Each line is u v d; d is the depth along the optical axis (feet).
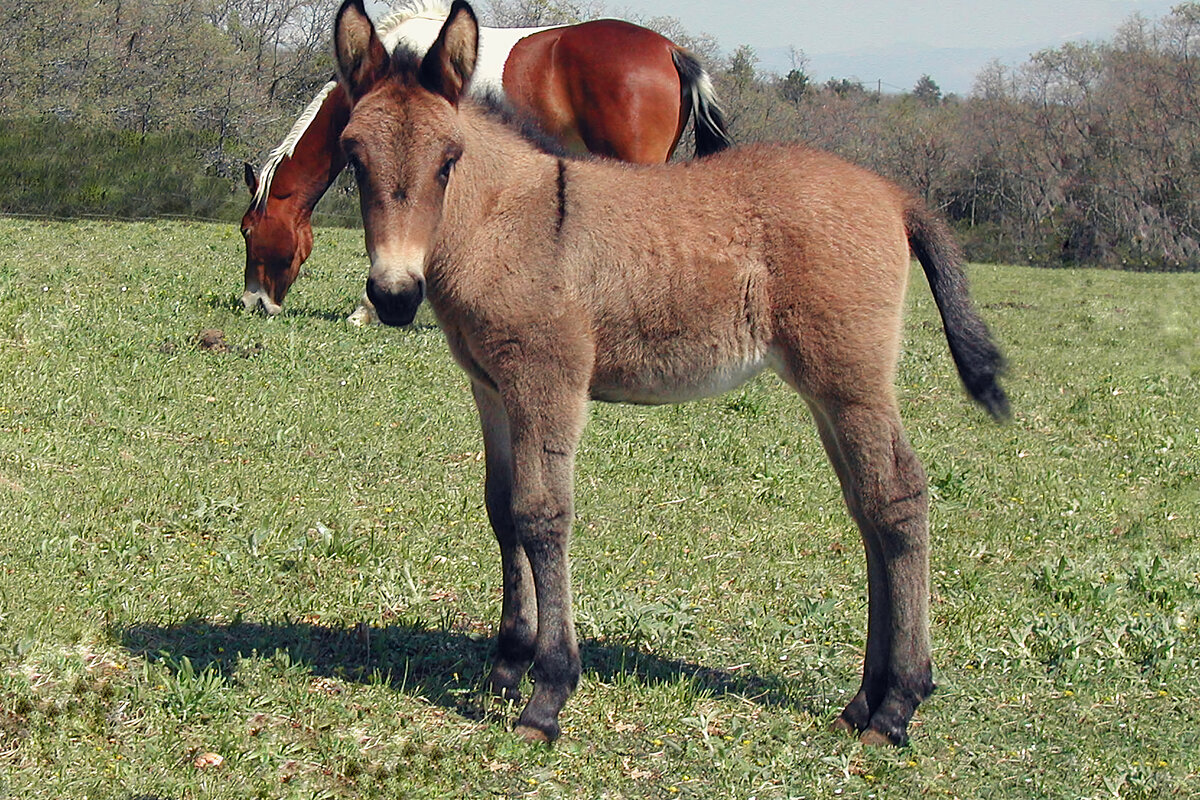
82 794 11.58
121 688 13.50
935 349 46.37
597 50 31.19
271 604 16.71
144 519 19.07
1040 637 18.30
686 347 14.08
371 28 14.12
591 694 15.08
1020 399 37.55
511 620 14.84
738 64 149.18
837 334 13.73
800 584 20.22
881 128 155.84
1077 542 23.72
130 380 27.53
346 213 86.74
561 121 31.81
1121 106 144.05
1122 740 15.10
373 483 22.91
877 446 13.91
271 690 13.96
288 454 23.86
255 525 19.45
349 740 13.07
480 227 13.78
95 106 100.01
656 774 13.34
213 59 109.91
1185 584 21.08
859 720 14.73
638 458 26.96
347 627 16.24
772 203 14.02
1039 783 13.84
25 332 30.60
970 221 143.64
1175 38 153.28
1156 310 65.57
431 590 18.10
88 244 54.85
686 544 21.53
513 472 13.79
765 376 37.63
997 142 146.30
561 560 13.70
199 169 85.71
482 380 14.30
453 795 12.39
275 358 31.81
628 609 17.44
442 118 13.39
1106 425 34.63
